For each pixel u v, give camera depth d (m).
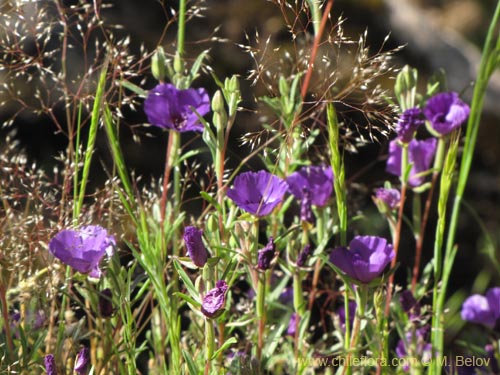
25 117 1.63
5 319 1.26
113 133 1.27
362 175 1.86
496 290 1.32
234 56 1.85
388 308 1.30
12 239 1.26
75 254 1.25
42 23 1.29
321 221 1.30
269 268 1.25
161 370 1.30
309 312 1.30
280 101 1.31
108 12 1.80
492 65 1.26
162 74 1.31
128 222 1.33
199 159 1.68
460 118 1.31
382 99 1.32
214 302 1.21
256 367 1.26
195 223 1.30
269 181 1.25
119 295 1.26
